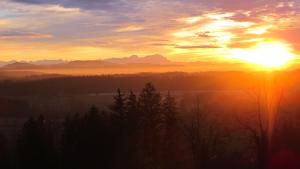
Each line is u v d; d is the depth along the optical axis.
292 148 40.59
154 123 40.06
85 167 37.22
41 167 38.84
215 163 41.84
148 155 39.06
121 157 37.78
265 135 37.53
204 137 41.84
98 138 37.47
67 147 38.94
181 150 40.75
